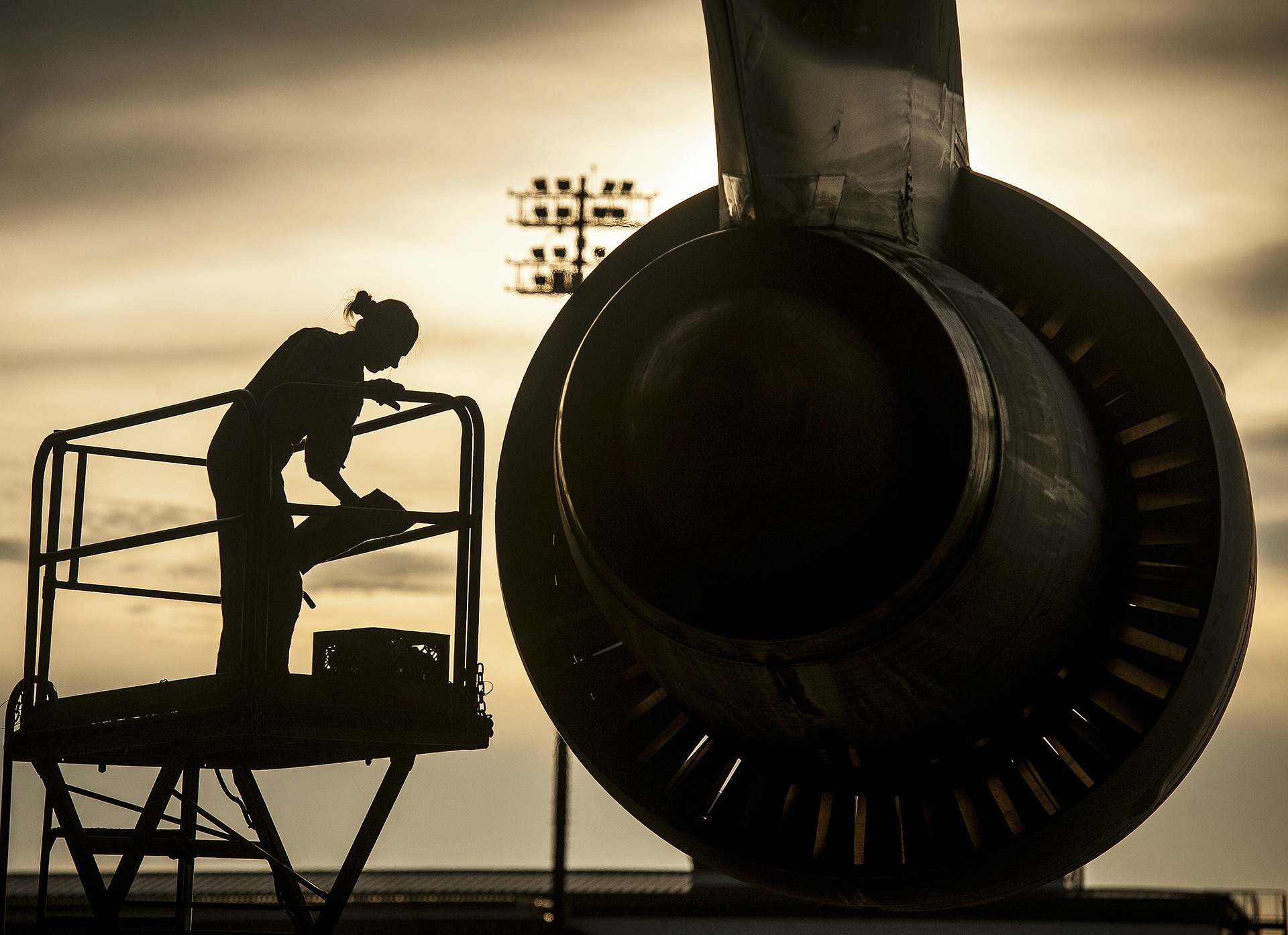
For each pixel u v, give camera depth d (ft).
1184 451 23.24
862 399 20.36
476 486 31.86
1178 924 139.95
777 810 24.50
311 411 31.42
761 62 21.88
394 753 31.83
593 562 21.52
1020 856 22.68
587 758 26.09
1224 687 23.11
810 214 22.31
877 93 22.91
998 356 21.58
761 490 20.38
